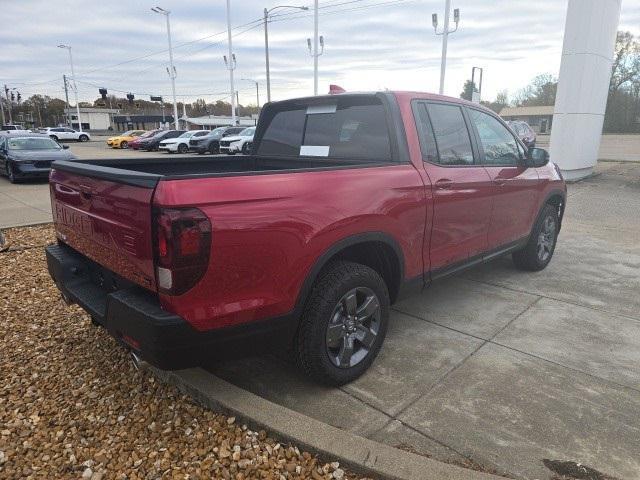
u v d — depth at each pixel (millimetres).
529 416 2926
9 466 2535
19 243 6992
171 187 2293
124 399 3104
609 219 9055
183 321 2398
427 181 3613
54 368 3494
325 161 4086
